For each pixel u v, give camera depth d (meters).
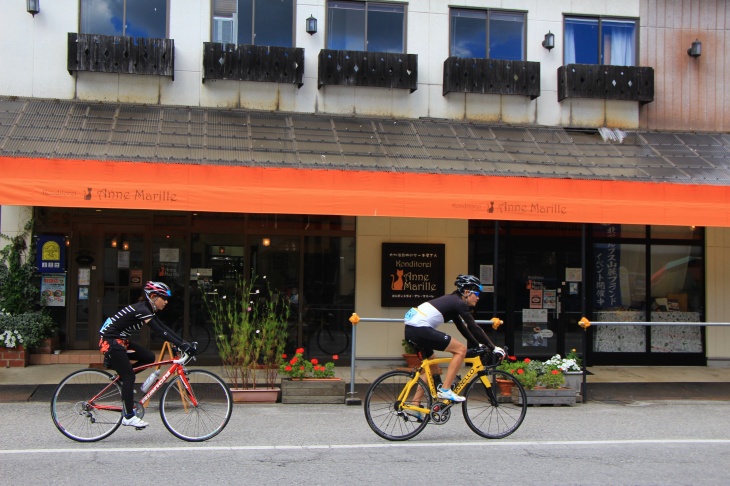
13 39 12.18
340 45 13.37
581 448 7.36
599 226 13.88
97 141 10.84
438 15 13.62
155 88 12.59
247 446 7.20
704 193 11.41
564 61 13.98
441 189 10.84
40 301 12.32
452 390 7.73
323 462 6.61
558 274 13.77
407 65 13.13
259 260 12.89
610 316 13.84
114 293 12.67
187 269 12.70
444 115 13.52
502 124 13.63
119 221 12.70
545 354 13.63
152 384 7.47
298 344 12.88
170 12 12.75
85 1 12.52
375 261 13.11
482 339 7.54
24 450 6.88
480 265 13.53
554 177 11.47
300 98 13.05
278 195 10.32
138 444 7.20
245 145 11.41
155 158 10.45
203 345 12.65
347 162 11.21
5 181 9.57
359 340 13.02
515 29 13.90
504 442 7.58
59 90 12.28
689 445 7.58
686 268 14.05
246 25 13.04
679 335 13.93
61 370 11.36
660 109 14.16
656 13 14.25
